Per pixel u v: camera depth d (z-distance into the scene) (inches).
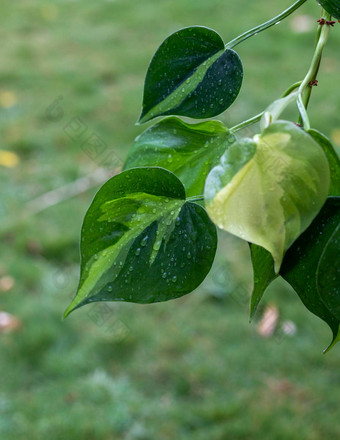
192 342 156.3
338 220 31.9
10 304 164.2
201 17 343.6
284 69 281.9
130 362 151.3
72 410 138.3
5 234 187.9
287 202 30.4
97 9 367.9
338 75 273.7
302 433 132.0
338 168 32.0
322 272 31.6
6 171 218.1
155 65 34.1
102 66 295.6
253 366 150.3
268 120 32.0
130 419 137.1
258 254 33.0
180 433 134.5
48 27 346.9
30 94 268.7
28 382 145.6
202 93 34.3
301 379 146.7
